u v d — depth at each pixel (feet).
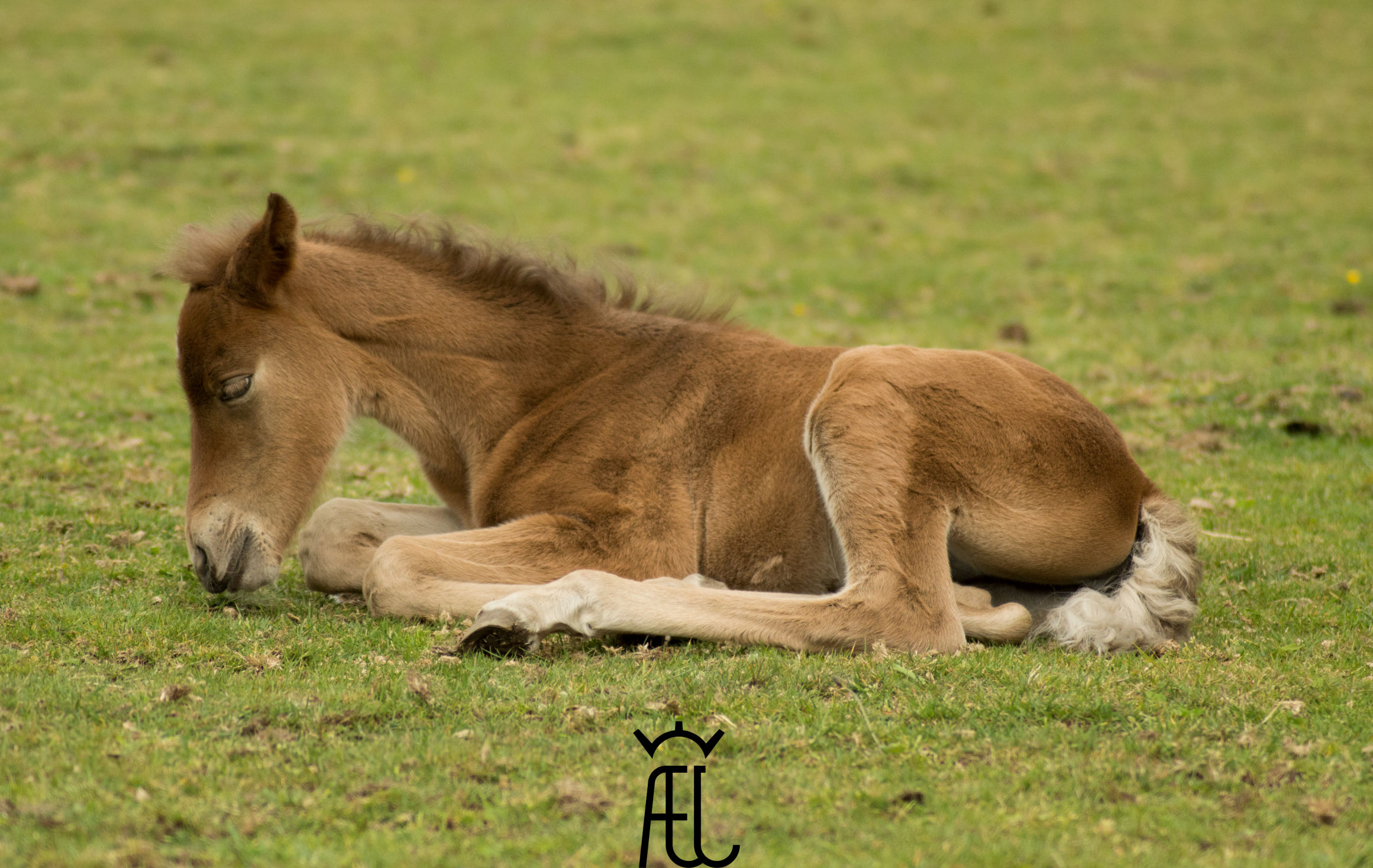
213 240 27.61
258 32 134.41
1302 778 18.42
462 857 15.62
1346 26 148.77
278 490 26.94
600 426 27.66
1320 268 79.82
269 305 26.91
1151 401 52.08
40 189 87.86
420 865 15.40
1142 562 26.13
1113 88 128.67
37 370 55.26
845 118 118.11
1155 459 44.70
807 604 24.47
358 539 28.89
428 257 29.43
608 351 28.96
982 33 147.13
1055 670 22.88
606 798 17.33
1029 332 67.97
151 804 16.78
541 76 126.72
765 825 16.76
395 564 25.79
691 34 143.13
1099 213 95.55
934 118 119.14
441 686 21.56
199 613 26.02
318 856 15.53
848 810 17.24
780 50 138.51
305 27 137.39
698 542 27.30
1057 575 26.68
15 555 30.37
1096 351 62.85
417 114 112.88
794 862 15.65
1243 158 108.27
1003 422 25.84
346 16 143.02
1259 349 61.31
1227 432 47.73
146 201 87.71
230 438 26.71
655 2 154.92
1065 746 19.58
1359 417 47.26
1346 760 19.06
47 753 18.29
